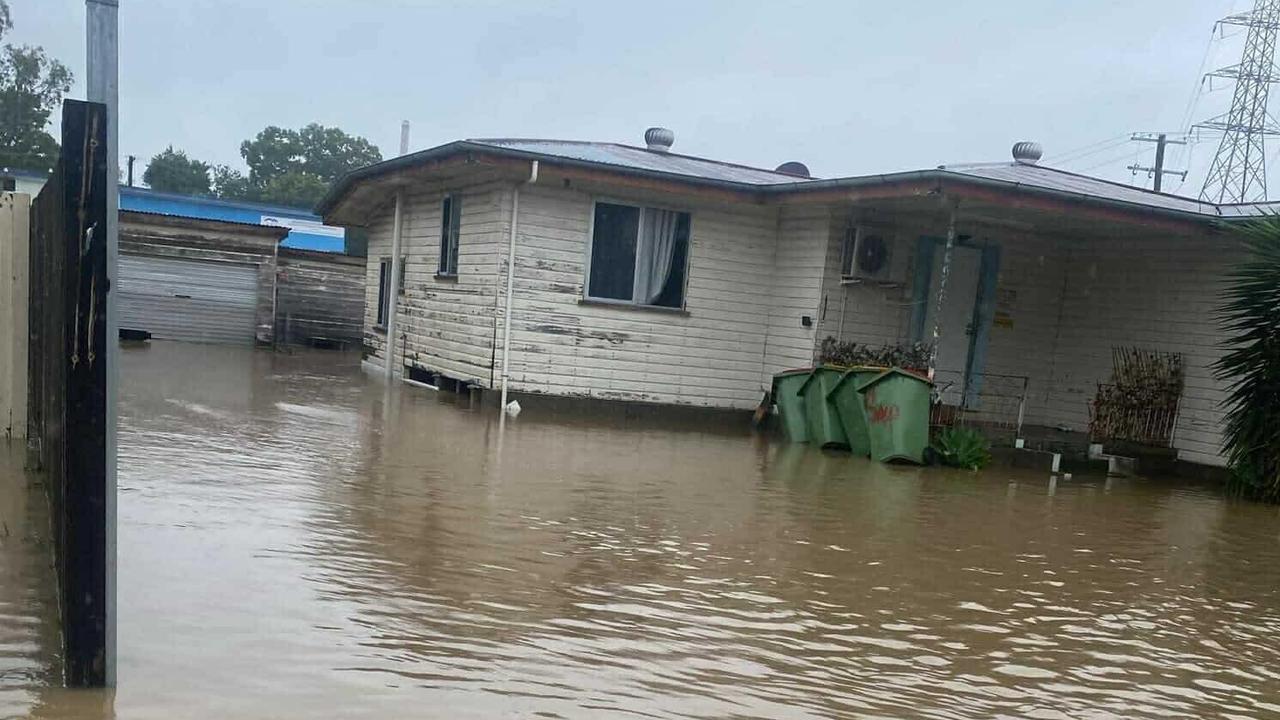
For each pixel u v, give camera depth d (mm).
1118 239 13758
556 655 4027
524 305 13117
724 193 13125
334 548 5219
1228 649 4945
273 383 13938
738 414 14234
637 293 13648
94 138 3059
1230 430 10992
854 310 13359
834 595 5266
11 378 7176
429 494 6828
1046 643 4789
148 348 18703
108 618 3303
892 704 3854
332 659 3748
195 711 3215
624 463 9148
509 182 12852
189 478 6551
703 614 4750
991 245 13984
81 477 3203
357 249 42562
